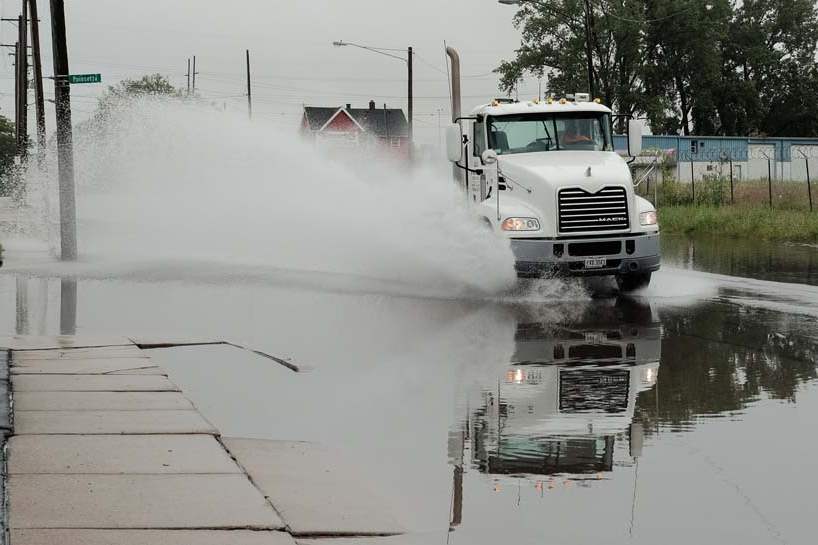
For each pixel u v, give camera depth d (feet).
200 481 23.62
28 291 64.69
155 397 32.58
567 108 65.21
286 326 49.57
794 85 416.46
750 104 404.36
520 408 32.04
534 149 64.80
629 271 59.77
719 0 365.61
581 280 64.85
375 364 39.73
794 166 313.53
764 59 407.44
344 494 23.38
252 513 21.47
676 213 139.95
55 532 19.83
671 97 383.04
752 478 24.35
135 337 45.42
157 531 20.15
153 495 22.44
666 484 23.97
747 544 20.07
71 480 23.34
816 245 103.35
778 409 31.48
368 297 60.95
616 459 26.13
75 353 40.86
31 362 38.68
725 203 161.58
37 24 144.15
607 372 37.86
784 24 412.57
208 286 66.95
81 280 71.31
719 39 374.63
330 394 34.30
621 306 57.00
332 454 26.84
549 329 48.60
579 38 325.62
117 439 27.20
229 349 43.21
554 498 23.02
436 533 20.83
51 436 27.32
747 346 43.45
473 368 38.86
